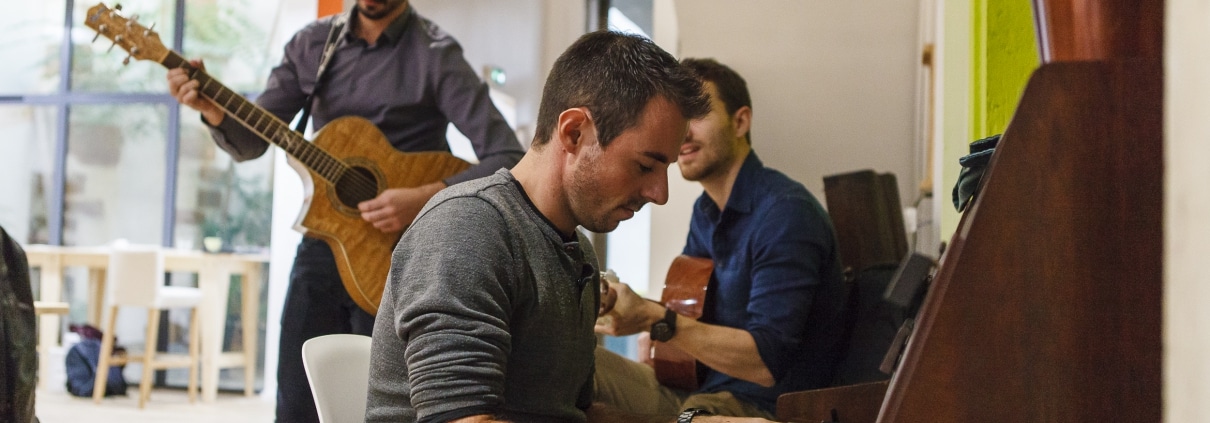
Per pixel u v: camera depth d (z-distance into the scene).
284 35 6.56
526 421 1.12
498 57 6.16
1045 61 0.73
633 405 2.25
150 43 2.46
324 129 2.52
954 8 2.38
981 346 0.72
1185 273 0.56
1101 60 0.70
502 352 1.15
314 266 2.54
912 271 0.82
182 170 6.99
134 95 6.97
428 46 2.66
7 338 1.78
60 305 2.74
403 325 1.15
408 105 2.66
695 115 1.26
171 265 6.04
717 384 2.31
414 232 1.24
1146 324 0.69
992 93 2.00
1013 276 0.72
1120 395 0.70
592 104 1.24
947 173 2.45
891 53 3.63
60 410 5.56
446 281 1.15
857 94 3.65
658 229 3.87
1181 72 0.57
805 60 3.68
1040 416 0.71
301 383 2.51
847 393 1.64
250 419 5.41
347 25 2.68
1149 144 0.69
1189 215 0.55
